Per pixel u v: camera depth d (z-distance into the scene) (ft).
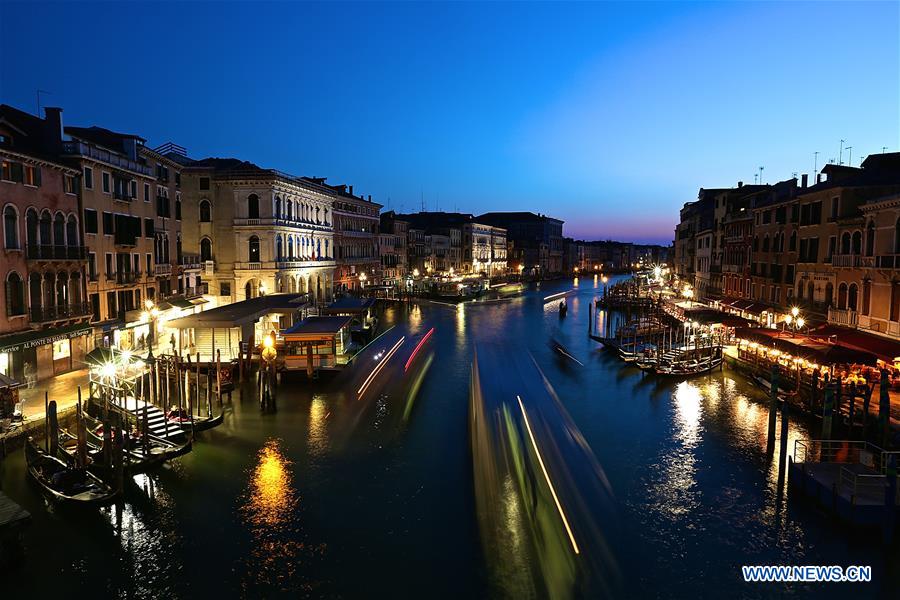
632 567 47.21
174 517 54.19
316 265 184.03
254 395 93.81
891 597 43.88
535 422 66.49
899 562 47.80
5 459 62.13
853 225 96.63
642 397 95.55
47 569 46.21
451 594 43.88
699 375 110.63
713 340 127.95
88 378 84.64
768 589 44.65
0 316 75.15
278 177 153.48
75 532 51.29
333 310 153.17
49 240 84.43
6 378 65.05
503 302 269.44
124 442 62.54
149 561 47.52
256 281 153.58
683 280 237.45
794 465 59.36
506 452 60.08
